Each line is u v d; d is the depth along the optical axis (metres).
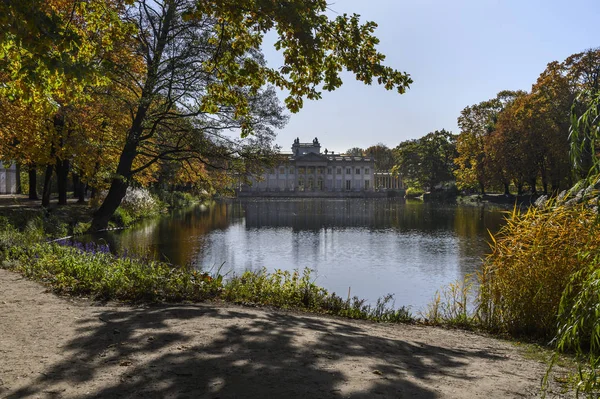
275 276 13.20
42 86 10.20
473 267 23.86
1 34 8.09
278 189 156.50
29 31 8.02
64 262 12.41
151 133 31.72
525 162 64.56
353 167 167.88
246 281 12.79
